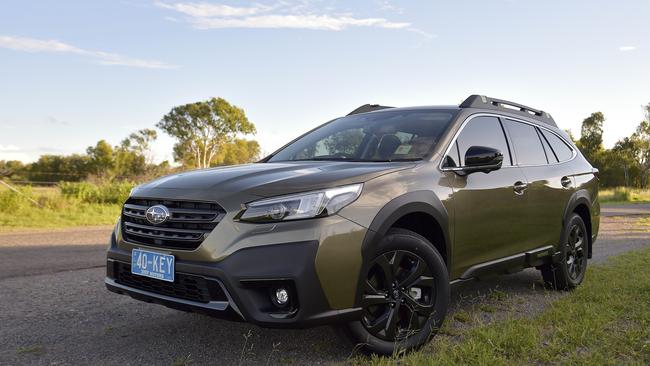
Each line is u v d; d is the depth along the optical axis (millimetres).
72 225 12797
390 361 2990
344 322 2895
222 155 76750
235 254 2742
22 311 4223
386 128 4152
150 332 3684
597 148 71438
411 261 3264
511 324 3639
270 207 2793
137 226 3182
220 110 74000
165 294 3033
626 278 5578
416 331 3248
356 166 3342
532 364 3000
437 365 2900
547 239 4766
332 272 2809
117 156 49688
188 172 3529
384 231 3043
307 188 2877
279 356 3197
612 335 3504
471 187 3766
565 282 5078
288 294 2748
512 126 4656
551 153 5152
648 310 4125
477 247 3840
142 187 3385
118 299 4652
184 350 3311
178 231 2943
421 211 3287
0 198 14219
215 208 2875
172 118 74625
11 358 3143
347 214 2918
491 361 2938
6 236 9828
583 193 5363
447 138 3820
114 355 3213
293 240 2754
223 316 2795
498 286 5367
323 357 3182
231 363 3086
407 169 3387
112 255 3330
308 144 4355
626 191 34625
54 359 3133
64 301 4570
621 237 10602
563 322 3809
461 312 4227
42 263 6605
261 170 3285
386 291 3131
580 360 3012
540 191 4621
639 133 64375
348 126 4453
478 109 4320
